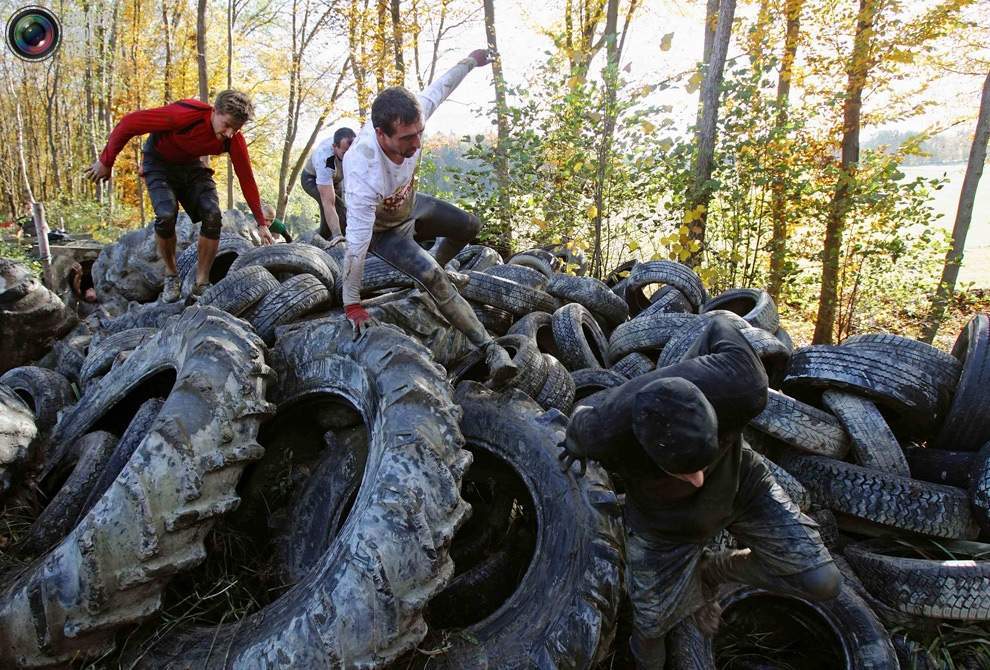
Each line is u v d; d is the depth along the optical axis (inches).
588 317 226.2
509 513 165.0
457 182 381.7
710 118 347.3
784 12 385.7
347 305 148.3
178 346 150.6
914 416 166.2
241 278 185.6
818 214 386.3
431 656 116.7
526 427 146.5
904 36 366.9
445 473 119.6
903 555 151.3
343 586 106.4
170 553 118.6
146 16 927.7
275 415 155.6
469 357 176.6
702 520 106.3
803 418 163.0
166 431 123.0
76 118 1093.1
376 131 131.3
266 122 961.5
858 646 130.0
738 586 137.7
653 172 360.5
